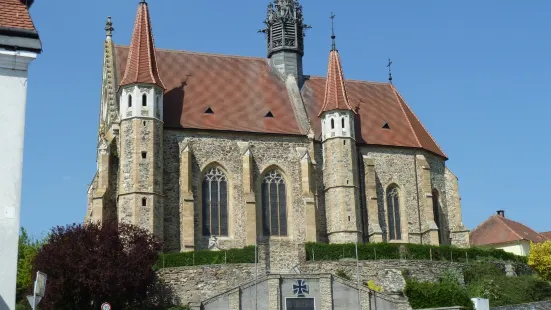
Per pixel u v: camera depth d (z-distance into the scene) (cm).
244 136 7262
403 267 6275
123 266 5222
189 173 6862
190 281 5916
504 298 6134
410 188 7762
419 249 6594
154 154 6712
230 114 7400
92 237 5353
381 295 5466
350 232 7112
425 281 6175
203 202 6962
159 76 7469
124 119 6781
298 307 5375
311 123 7731
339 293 5456
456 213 8050
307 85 8231
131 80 6844
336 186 7262
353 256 6444
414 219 7675
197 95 7488
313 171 7275
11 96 1864
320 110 7781
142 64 6944
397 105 8531
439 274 6372
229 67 8031
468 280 6475
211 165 7062
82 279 5094
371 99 8444
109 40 7731
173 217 6762
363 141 7706
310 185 7194
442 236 7925
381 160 7738
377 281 6216
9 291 1762
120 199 6550
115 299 5291
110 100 7244
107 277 5106
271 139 7344
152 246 5666
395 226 7631
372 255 6450
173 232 6719
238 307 5266
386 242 7175
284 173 7294
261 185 7206
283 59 8238
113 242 5372
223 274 5978
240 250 6225
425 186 7756
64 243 5291
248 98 7706
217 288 5934
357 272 6019
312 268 6322
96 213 6506
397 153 7831
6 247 1781
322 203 7356
